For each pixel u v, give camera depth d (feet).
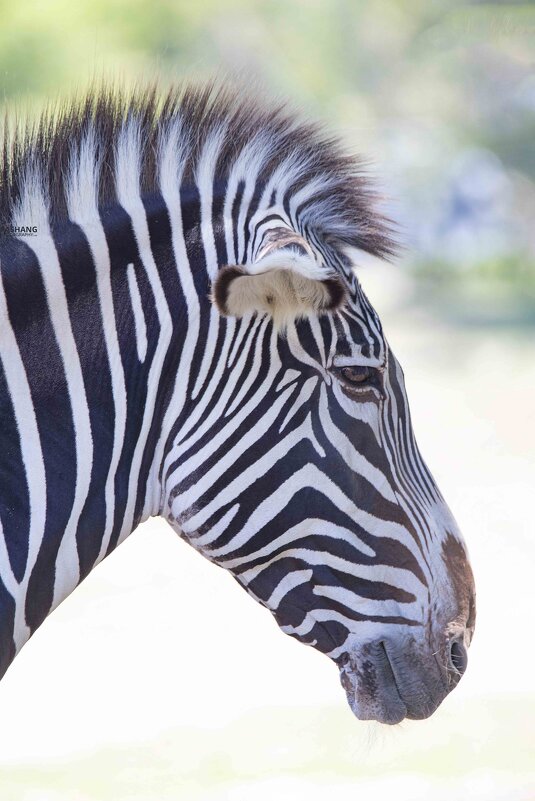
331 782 58.75
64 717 67.87
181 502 27.14
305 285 24.95
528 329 247.91
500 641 81.51
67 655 79.10
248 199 28.04
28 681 73.92
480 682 73.97
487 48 253.03
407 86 264.11
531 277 324.19
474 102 281.54
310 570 27.37
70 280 26.40
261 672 76.28
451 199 320.70
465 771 60.23
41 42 121.70
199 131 28.32
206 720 67.56
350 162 29.99
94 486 26.55
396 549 27.76
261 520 26.94
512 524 112.98
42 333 26.16
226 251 27.43
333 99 218.79
